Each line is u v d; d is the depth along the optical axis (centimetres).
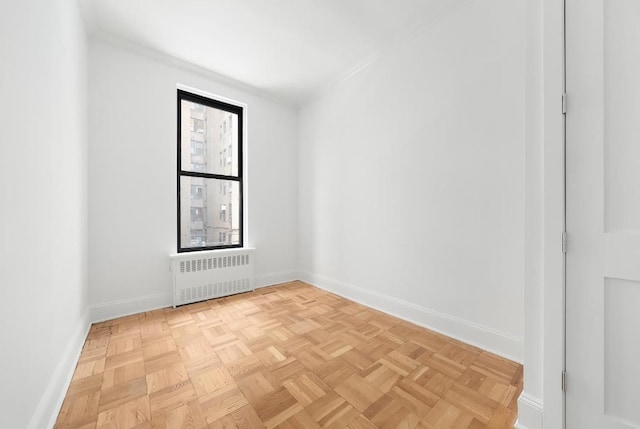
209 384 150
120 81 253
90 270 235
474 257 199
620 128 99
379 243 274
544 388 113
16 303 96
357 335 213
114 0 204
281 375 159
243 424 121
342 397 140
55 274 136
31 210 109
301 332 218
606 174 101
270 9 213
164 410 130
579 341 106
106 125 245
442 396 141
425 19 223
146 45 259
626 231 97
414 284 240
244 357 179
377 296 274
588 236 105
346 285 313
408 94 245
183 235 306
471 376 159
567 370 109
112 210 248
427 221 229
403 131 250
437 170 222
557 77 111
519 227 176
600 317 102
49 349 125
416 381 154
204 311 265
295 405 134
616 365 100
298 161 398
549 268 112
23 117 103
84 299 214
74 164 181
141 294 264
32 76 111
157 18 223
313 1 205
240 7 211
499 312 185
